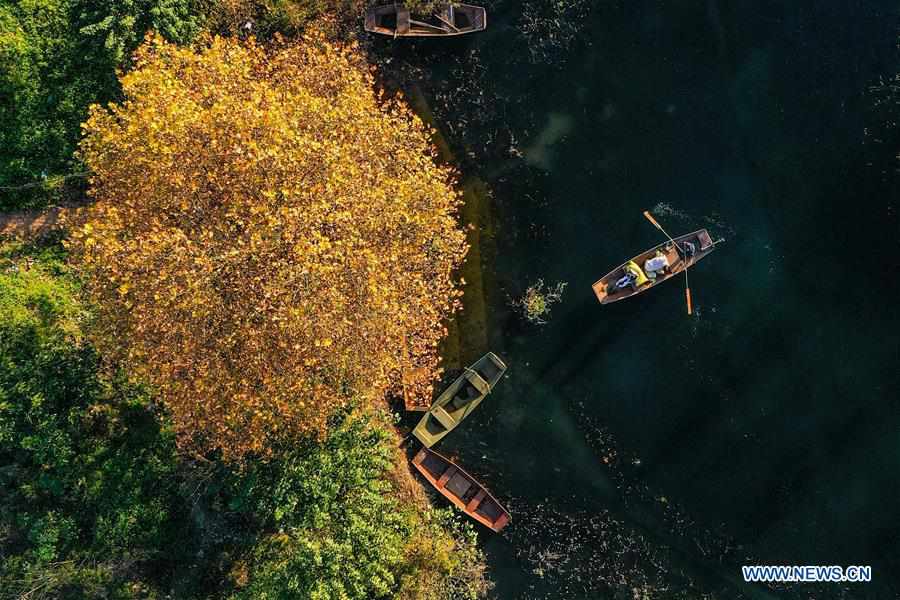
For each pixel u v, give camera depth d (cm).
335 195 1630
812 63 2158
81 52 1878
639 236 2167
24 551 1850
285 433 1827
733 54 2164
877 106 2158
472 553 2128
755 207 2166
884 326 2170
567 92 2172
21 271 1891
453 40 2147
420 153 1936
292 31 2048
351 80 1830
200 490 1939
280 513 1842
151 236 1507
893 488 2177
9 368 1814
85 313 1864
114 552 1889
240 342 1622
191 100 1627
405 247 1808
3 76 1839
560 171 2180
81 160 1811
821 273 2172
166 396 1720
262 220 1556
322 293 1567
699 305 2173
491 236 2177
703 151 2167
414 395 2117
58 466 1852
